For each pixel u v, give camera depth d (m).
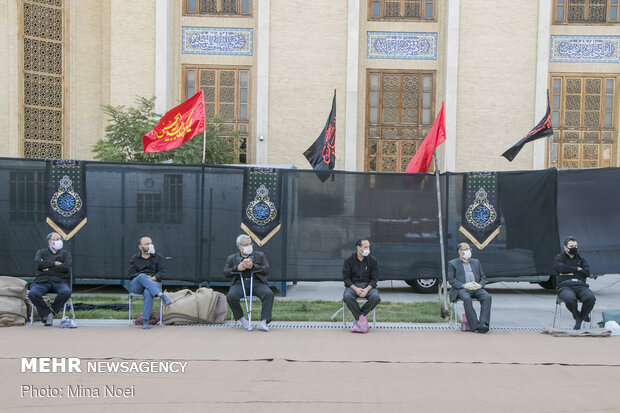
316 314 9.46
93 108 19.61
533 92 19.12
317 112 19.39
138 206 10.80
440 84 19.84
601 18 19.59
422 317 9.22
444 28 19.72
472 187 10.93
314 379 5.62
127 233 10.77
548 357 6.65
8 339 7.36
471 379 5.68
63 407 4.72
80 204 10.66
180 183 10.84
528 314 9.98
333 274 10.93
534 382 5.58
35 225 10.63
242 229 10.84
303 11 19.44
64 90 19.19
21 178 10.63
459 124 19.20
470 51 19.22
